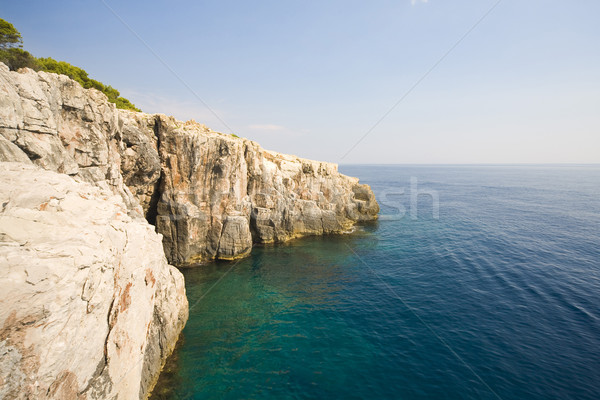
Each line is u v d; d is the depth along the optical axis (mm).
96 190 15055
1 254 7523
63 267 8352
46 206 10336
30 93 15828
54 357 7758
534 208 71312
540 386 16406
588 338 20359
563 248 39688
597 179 181875
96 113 22703
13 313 7184
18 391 7043
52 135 17109
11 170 11148
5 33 31656
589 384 16469
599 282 28953
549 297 26094
